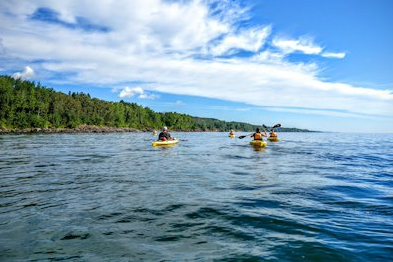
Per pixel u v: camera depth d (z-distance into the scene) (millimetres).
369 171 12875
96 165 13562
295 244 4758
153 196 7789
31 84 100188
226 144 32188
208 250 4543
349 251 4512
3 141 33562
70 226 5551
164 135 28766
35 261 4148
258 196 7871
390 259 4258
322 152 22969
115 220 5895
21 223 5703
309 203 7215
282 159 17078
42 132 78750
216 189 8695
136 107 143875
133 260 4199
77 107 107375
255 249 4578
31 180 9859
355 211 6566
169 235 5137
